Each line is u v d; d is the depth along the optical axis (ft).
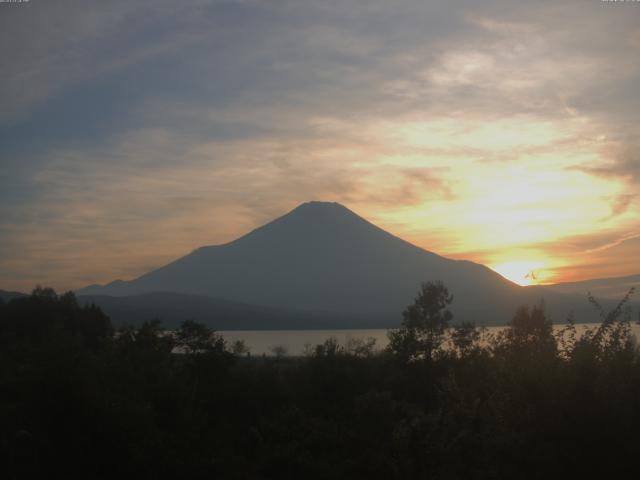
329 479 77.82
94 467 72.43
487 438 34.58
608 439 30.37
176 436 85.10
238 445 95.86
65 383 75.46
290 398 118.11
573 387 31.37
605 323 34.04
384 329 601.62
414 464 41.75
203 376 116.47
